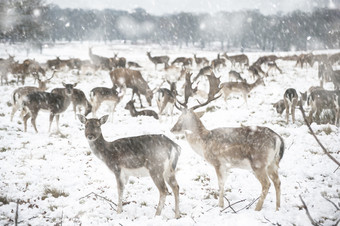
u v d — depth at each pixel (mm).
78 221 7449
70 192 9242
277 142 7512
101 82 30188
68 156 12281
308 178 9984
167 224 6891
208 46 144500
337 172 10203
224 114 18859
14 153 12367
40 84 20875
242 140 7672
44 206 8281
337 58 42531
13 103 17125
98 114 19953
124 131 15930
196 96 25297
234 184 9680
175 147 7867
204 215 7398
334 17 106875
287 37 119750
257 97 24375
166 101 17734
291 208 7660
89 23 157625
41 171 10727
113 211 8055
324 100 16234
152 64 52156
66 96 15891
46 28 46781
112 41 155000
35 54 70312
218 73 38688
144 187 9625
